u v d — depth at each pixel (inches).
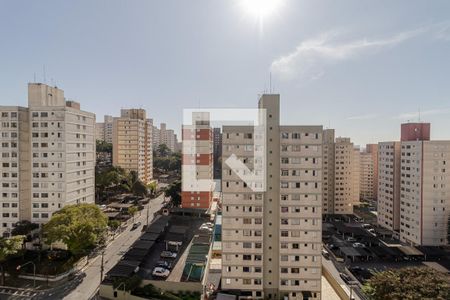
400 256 3166.8
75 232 2439.7
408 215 3678.6
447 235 3454.7
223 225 2213.3
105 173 4798.2
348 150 4904.0
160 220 3651.6
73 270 2487.7
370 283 2065.7
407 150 3705.7
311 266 2192.4
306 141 2183.8
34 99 3184.1
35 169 3107.8
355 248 3388.3
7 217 3034.0
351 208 4926.2
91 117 3572.8
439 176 3464.6
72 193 3198.8
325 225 4421.8
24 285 2271.2
